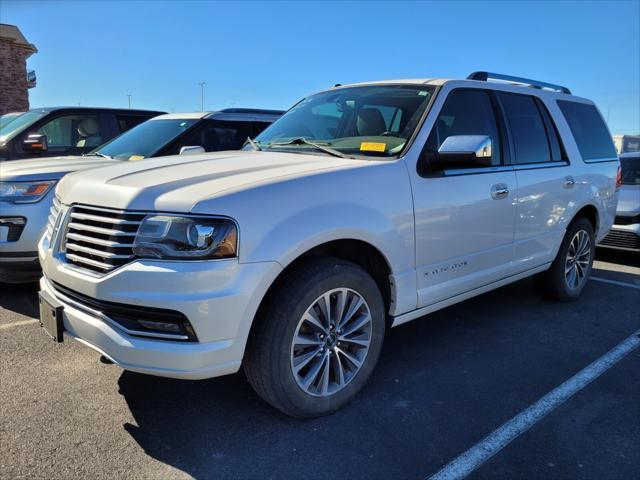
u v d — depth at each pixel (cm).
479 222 376
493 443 277
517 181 411
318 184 285
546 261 468
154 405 311
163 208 252
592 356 391
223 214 248
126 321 255
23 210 464
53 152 702
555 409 312
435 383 345
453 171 358
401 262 323
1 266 466
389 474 252
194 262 244
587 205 506
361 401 320
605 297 546
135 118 786
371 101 391
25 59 2600
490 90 418
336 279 285
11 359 366
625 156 866
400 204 319
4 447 266
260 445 273
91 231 272
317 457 264
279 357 270
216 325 247
